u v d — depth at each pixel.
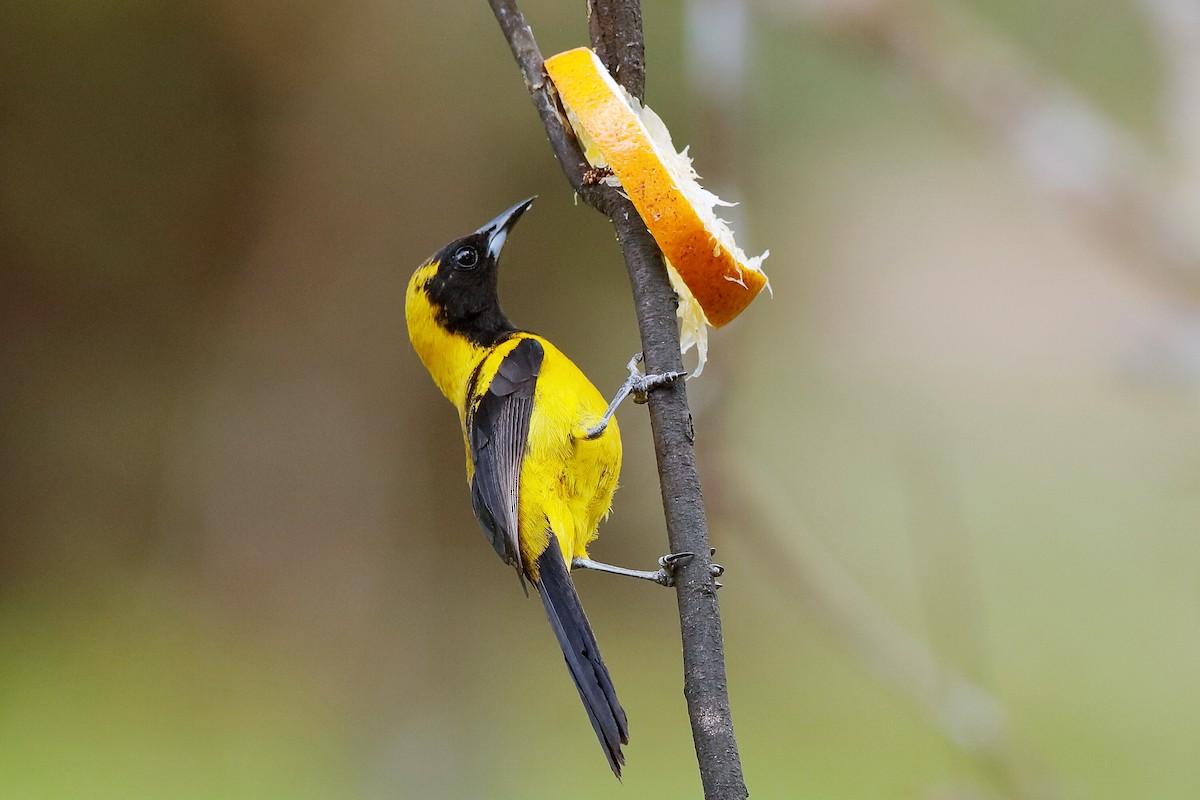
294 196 16.08
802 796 12.68
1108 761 12.72
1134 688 13.79
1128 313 10.27
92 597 16.53
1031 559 15.91
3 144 15.91
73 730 14.48
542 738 15.00
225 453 16.56
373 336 16.19
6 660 15.70
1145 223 9.84
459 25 15.25
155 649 15.91
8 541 17.00
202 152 16.06
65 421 17.23
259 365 16.47
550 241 16.53
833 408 18.02
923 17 10.21
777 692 14.73
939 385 18.00
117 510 17.00
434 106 15.66
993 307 17.70
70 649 15.91
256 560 16.28
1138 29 14.22
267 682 15.44
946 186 17.69
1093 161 9.98
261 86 15.70
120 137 16.03
